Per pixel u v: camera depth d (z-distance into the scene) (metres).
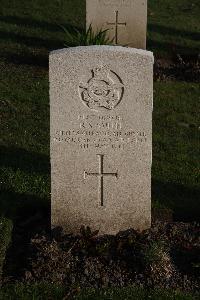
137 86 2.71
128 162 2.82
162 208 3.14
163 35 5.59
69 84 2.70
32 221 3.02
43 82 4.54
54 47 5.20
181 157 3.61
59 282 2.63
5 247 2.83
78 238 2.83
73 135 2.77
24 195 3.19
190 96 4.44
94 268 2.68
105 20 4.84
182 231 2.91
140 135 2.78
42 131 3.85
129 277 2.65
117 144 2.79
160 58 5.10
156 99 4.36
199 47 5.36
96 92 2.72
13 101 4.23
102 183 2.85
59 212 2.88
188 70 4.80
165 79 4.69
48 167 3.45
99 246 2.76
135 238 2.84
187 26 5.93
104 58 2.67
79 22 5.81
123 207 2.88
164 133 3.91
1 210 3.06
